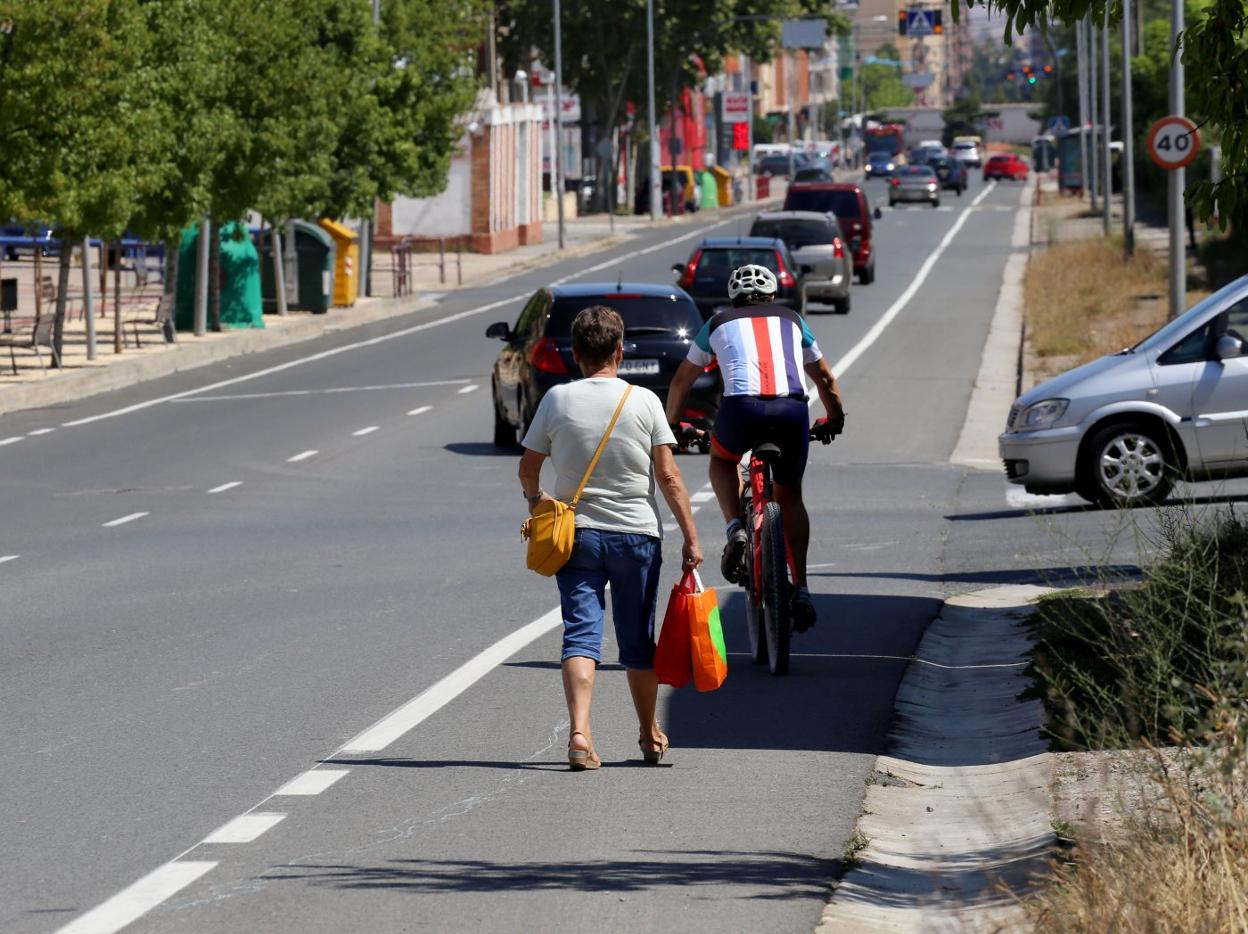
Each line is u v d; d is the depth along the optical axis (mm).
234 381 84125
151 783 22984
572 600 23469
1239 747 15992
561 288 59375
